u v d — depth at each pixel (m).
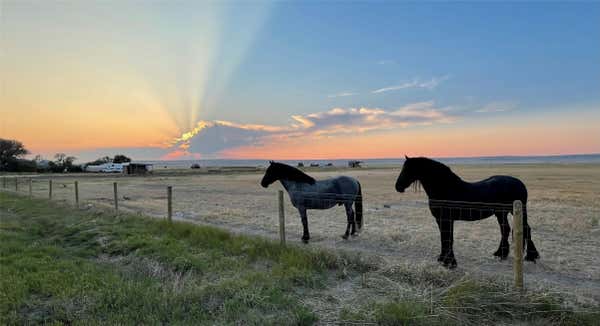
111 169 79.94
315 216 12.86
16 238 7.91
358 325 3.70
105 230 8.60
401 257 7.11
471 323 3.78
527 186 24.50
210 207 15.71
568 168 64.06
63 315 3.93
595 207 13.70
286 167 8.85
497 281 4.64
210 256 6.32
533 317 3.88
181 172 75.00
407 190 24.50
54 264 5.76
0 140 80.12
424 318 3.77
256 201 18.33
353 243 8.55
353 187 9.11
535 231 9.40
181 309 4.04
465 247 7.79
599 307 4.06
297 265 5.70
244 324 3.73
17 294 4.37
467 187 6.25
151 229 8.88
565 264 6.36
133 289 4.55
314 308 4.16
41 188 29.72
